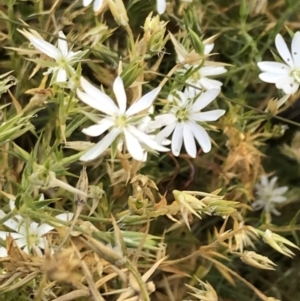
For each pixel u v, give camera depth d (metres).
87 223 0.13
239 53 0.17
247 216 0.18
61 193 0.16
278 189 0.17
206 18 0.18
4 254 0.14
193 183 0.18
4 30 0.17
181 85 0.15
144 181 0.14
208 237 0.17
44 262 0.12
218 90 0.15
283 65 0.16
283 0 0.17
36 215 0.13
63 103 0.13
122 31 0.18
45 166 0.13
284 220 0.18
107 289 0.15
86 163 0.16
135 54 0.14
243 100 0.17
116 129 0.13
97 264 0.13
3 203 0.16
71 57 0.14
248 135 0.16
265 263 0.14
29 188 0.13
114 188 0.16
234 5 0.18
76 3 0.17
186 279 0.17
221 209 0.14
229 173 0.17
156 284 0.17
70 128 0.14
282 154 0.18
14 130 0.13
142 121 0.13
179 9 0.17
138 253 0.13
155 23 0.14
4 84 0.14
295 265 0.18
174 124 0.15
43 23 0.17
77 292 0.12
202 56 0.15
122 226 0.14
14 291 0.14
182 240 0.17
